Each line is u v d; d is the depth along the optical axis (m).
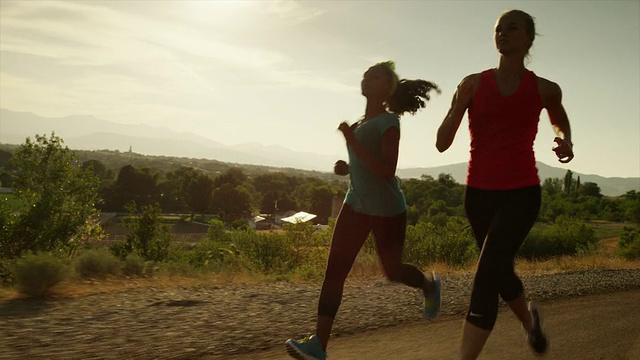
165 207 153.00
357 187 3.49
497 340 4.83
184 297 6.81
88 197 22.91
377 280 9.99
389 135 3.41
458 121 3.11
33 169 22.28
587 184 171.62
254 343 4.45
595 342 4.76
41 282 6.65
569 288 9.09
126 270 9.89
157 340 4.39
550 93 2.99
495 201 3.01
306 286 8.67
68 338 4.33
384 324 5.50
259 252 16.39
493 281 2.85
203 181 139.75
